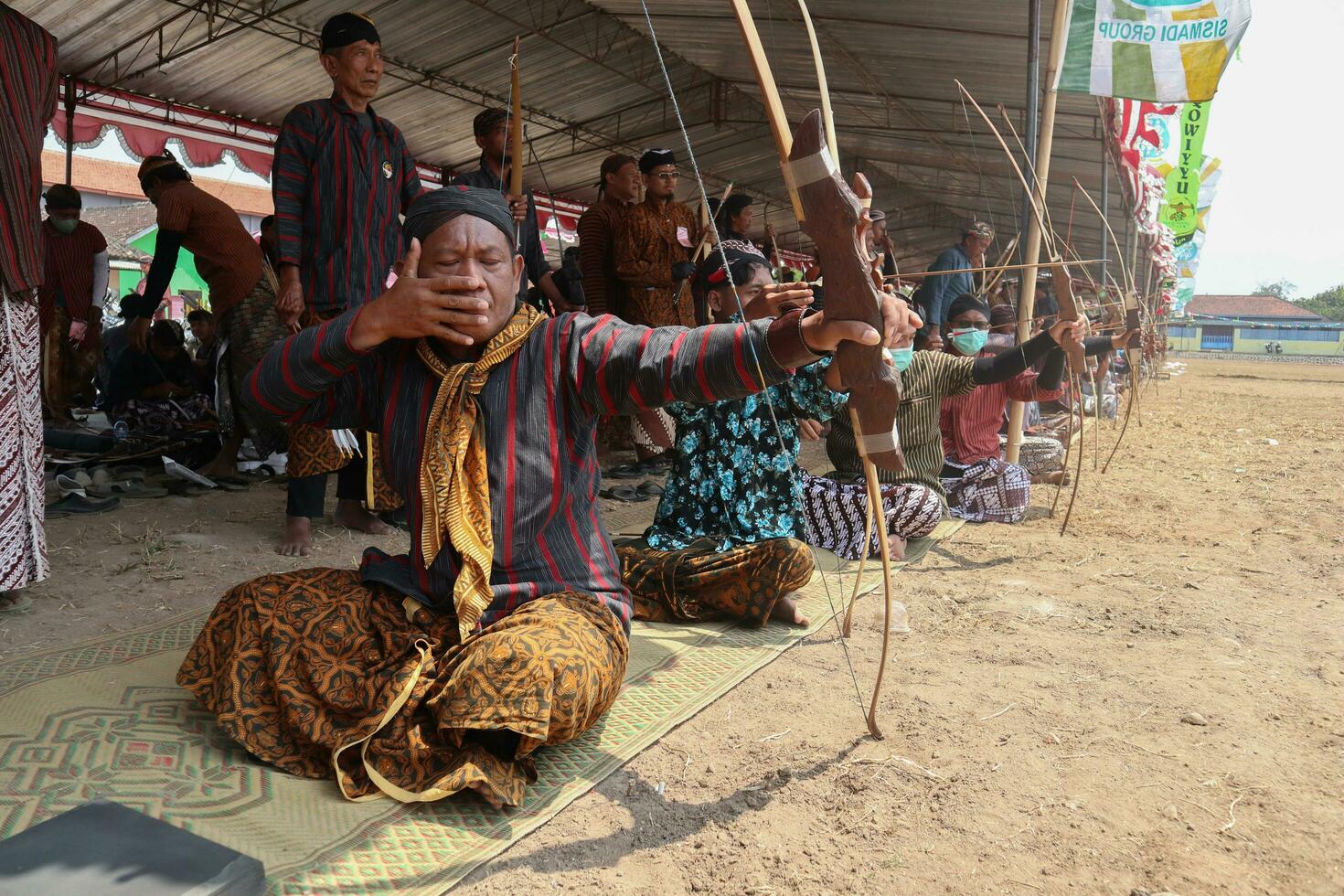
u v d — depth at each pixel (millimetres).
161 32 11039
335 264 3877
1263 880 1800
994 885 1778
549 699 1918
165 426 6438
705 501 3459
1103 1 5086
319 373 2078
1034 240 5098
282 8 10961
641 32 13102
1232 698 2676
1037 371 5012
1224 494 5918
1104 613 3463
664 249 6059
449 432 2123
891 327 1809
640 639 3086
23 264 2871
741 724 2482
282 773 2074
